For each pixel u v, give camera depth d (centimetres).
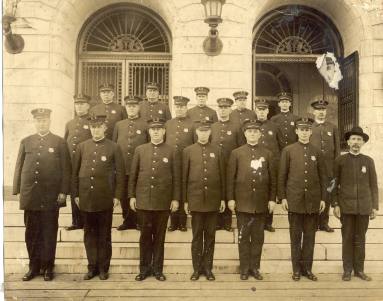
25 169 541
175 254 593
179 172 550
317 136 641
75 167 547
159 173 538
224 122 639
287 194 555
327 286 540
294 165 553
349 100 818
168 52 918
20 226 614
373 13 783
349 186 555
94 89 912
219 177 550
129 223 620
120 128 630
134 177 550
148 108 666
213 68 784
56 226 553
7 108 758
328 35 892
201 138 555
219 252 595
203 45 783
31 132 762
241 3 784
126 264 568
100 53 913
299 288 534
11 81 764
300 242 558
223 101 631
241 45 784
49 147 546
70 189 555
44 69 781
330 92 919
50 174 543
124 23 921
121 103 915
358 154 564
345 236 562
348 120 823
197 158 548
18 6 777
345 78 841
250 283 544
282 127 675
